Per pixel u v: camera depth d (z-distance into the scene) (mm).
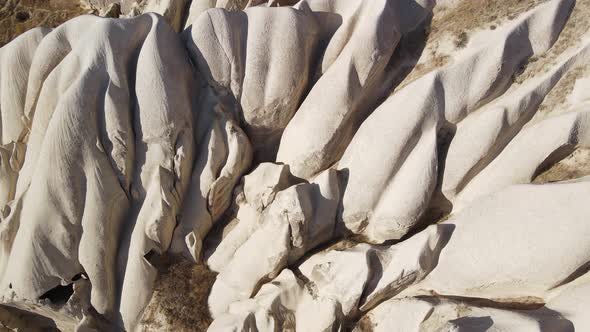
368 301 5586
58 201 6523
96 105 6484
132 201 6801
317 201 6277
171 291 6684
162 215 6520
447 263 5426
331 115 6387
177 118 6543
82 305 6711
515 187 5262
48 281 6727
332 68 6586
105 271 6664
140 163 6668
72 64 6668
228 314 6266
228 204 6969
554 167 5508
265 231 6324
